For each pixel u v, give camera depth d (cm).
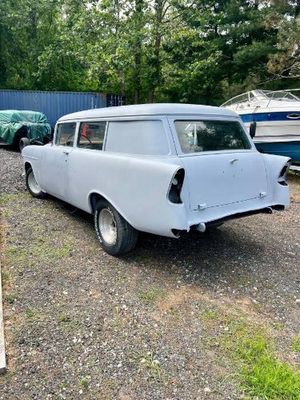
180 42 1650
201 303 320
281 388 223
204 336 274
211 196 347
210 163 345
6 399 210
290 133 890
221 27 1862
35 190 609
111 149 393
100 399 213
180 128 350
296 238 495
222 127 389
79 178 437
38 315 289
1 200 591
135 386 223
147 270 376
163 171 315
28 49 2406
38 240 438
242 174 375
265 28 1702
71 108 1641
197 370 238
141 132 359
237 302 325
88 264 382
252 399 217
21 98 1664
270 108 909
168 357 249
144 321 289
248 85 1856
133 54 1560
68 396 214
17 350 249
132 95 2008
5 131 1155
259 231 516
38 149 555
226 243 460
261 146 954
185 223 318
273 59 1494
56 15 2330
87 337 266
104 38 1560
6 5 2234
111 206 387
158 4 1583
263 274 379
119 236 382
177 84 1964
